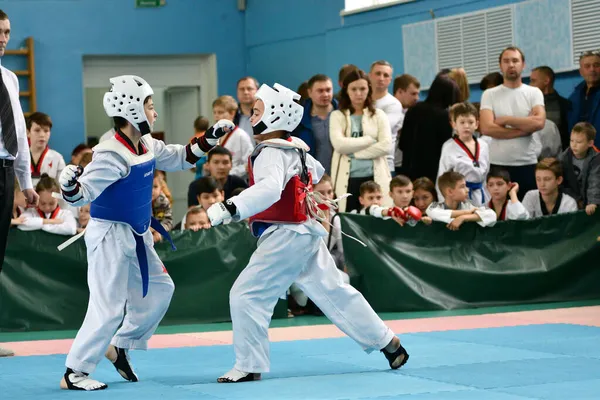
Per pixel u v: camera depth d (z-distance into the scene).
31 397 4.87
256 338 5.32
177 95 16.69
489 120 10.09
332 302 5.58
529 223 9.62
